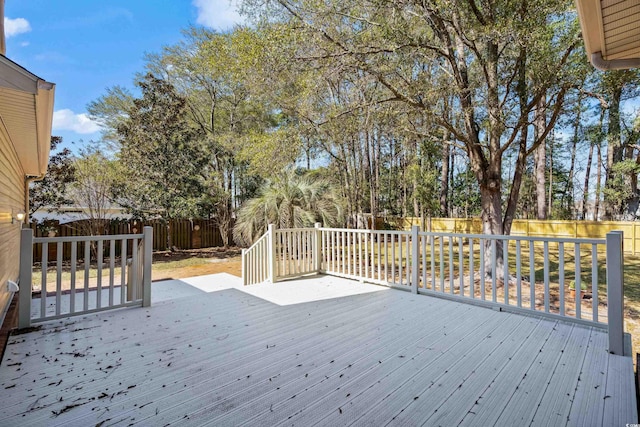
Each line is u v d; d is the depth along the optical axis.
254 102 10.77
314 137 6.83
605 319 4.08
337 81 6.29
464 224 14.03
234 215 12.30
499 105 5.38
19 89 2.29
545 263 3.27
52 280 6.88
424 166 12.30
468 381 2.11
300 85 5.70
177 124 10.48
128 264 4.12
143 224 10.84
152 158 10.13
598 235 11.36
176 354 2.51
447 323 3.19
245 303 3.93
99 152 10.31
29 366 2.30
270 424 1.69
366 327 3.10
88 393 1.97
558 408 1.81
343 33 4.97
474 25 4.93
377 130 8.01
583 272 7.30
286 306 3.80
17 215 4.96
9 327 3.08
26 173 6.58
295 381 2.11
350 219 11.59
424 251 4.28
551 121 5.73
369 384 2.07
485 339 2.78
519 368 2.27
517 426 1.67
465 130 6.35
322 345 2.69
